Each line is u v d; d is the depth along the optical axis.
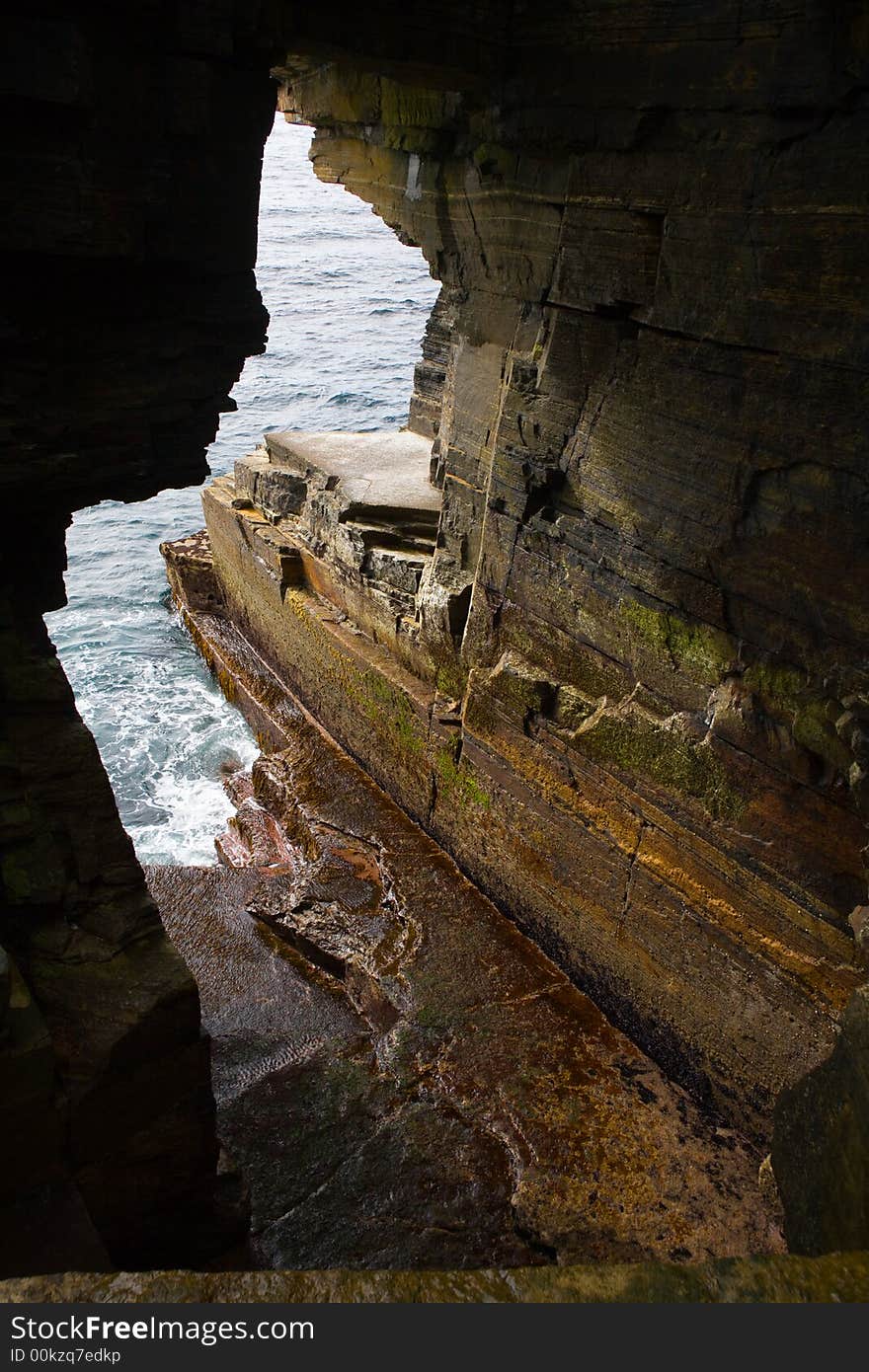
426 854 18.38
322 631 21.38
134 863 9.52
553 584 14.83
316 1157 12.28
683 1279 3.33
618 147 11.80
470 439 16.69
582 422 13.73
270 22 8.77
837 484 10.42
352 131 16.92
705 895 13.02
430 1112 13.00
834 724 10.91
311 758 21.48
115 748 23.44
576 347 13.59
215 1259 10.09
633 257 12.16
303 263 78.88
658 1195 11.86
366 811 19.66
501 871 16.77
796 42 9.64
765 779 11.99
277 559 22.84
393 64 11.95
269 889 17.80
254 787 21.23
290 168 132.88
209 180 8.94
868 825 10.80
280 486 23.91
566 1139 12.63
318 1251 11.04
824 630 10.89
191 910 17.34
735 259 10.88
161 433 9.89
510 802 16.27
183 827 20.78
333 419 44.34
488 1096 13.30
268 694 24.23
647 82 11.19
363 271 76.31
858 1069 7.47
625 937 14.35
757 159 10.39
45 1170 8.13
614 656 13.99
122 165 8.22
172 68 8.16
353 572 20.53
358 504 20.22
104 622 29.27
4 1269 7.48
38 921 8.98
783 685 11.55
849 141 9.54
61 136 7.81
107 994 8.59
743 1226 11.48
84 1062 8.22
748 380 11.15
